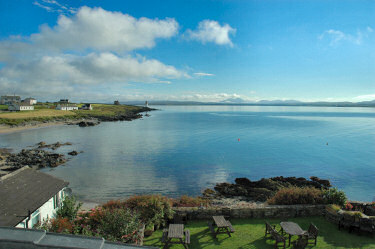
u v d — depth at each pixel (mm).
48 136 89562
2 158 52188
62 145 71312
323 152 63906
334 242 13727
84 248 4496
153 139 85062
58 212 16062
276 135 95562
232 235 14703
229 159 55750
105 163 51281
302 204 18078
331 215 16469
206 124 143500
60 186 18750
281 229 14820
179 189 36000
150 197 17766
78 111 186500
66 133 98562
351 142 79438
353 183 39531
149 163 51625
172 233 13039
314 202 18250
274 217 17297
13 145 70312
